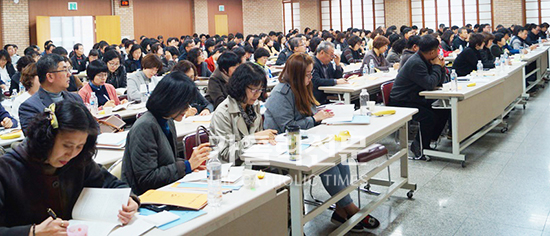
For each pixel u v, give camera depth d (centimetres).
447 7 1573
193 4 1648
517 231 296
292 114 313
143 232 159
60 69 303
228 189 198
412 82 458
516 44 961
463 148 455
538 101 743
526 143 504
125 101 460
